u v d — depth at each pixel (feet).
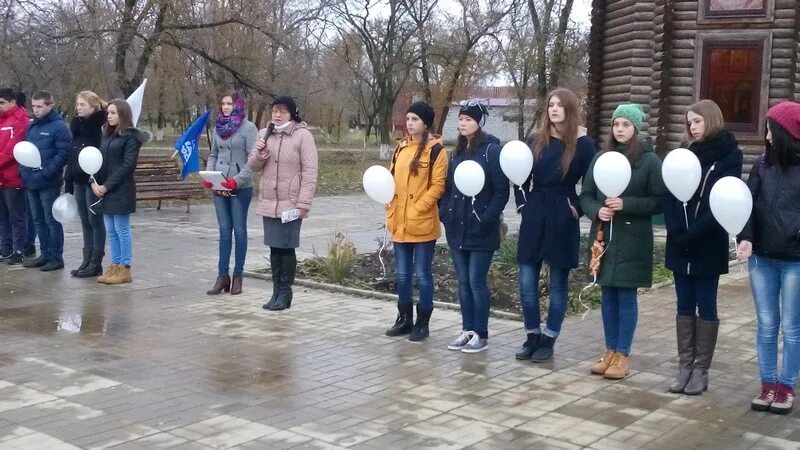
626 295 19.53
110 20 71.00
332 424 16.22
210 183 28.32
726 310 27.50
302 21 93.56
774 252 16.97
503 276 32.22
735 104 47.65
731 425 16.52
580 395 18.38
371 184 22.71
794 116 16.53
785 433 16.10
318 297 29.09
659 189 18.93
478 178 20.74
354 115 208.85
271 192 26.30
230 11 78.33
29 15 67.72
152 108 100.53
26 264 33.35
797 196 16.74
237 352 21.59
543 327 21.63
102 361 20.45
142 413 16.67
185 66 79.87
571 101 20.39
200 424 16.08
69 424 15.97
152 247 39.99
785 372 17.40
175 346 22.07
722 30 47.19
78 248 38.73
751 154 47.09
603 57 55.93
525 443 15.30
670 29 48.03
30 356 20.79
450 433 15.80
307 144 26.25
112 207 30.04
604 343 23.16
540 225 20.63
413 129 22.79
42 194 32.37
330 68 136.77
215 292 29.17
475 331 22.21
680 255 18.38
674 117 48.65
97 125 31.27
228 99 28.89
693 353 18.97
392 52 138.82
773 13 46.03
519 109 112.88
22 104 34.14
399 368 20.39
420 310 23.26
